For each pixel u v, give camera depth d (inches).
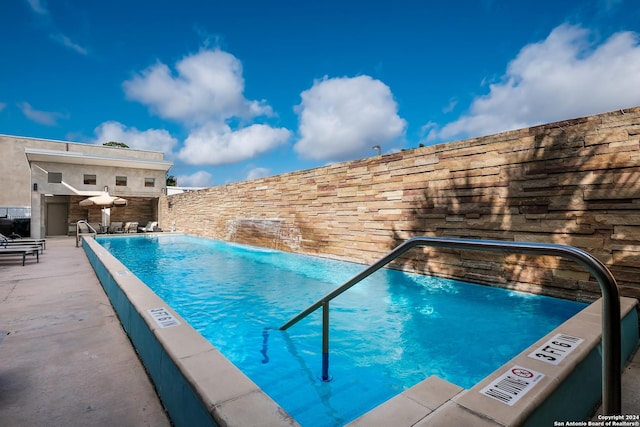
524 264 204.2
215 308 212.7
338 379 122.4
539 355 79.9
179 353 78.7
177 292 252.5
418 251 264.2
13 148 913.5
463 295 211.0
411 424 56.6
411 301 207.8
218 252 458.6
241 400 59.1
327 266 322.0
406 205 271.7
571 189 183.5
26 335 131.3
